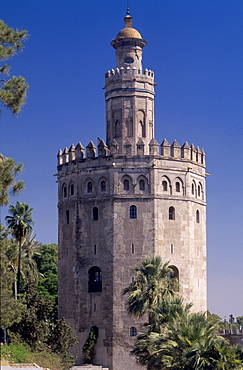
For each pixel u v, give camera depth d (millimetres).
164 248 94625
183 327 61188
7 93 59312
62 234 100250
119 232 94312
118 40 101688
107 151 97000
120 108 100125
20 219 100000
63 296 98750
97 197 96125
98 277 95250
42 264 126562
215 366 55875
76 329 95125
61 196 101062
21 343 75375
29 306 80125
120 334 92188
